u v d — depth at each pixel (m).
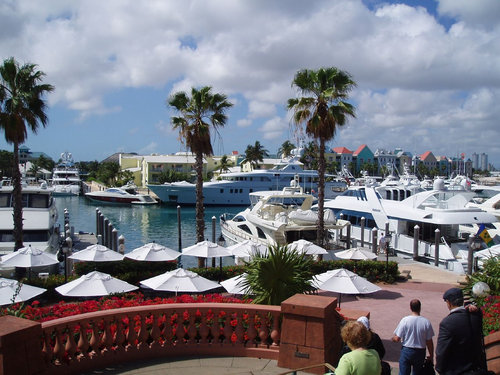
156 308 8.08
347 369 4.84
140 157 129.38
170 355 8.10
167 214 65.56
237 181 73.94
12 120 21.50
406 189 37.59
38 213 27.47
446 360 5.79
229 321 8.22
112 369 7.57
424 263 25.23
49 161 161.12
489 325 8.69
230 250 20.05
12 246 23.66
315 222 24.56
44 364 6.64
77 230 50.53
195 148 25.06
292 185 31.88
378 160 179.25
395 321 13.15
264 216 28.48
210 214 65.50
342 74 22.66
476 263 22.88
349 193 37.56
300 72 22.89
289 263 9.20
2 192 28.89
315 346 7.21
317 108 22.81
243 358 8.00
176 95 24.81
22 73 21.86
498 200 34.97
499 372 7.30
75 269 20.64
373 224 31.52
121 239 26.42
